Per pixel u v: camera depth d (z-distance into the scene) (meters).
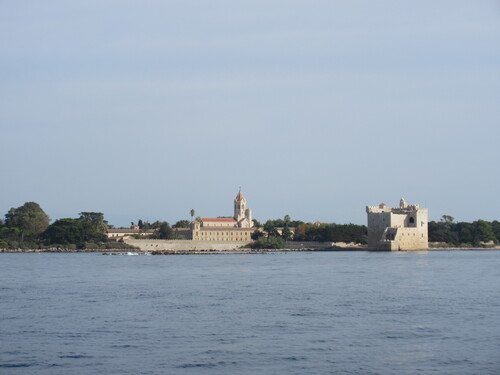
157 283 100.31
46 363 45.91
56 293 85.62
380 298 77.75
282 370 44.06
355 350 49.31
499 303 72.81
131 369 44.38
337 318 62.59
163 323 60.16
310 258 193.12
